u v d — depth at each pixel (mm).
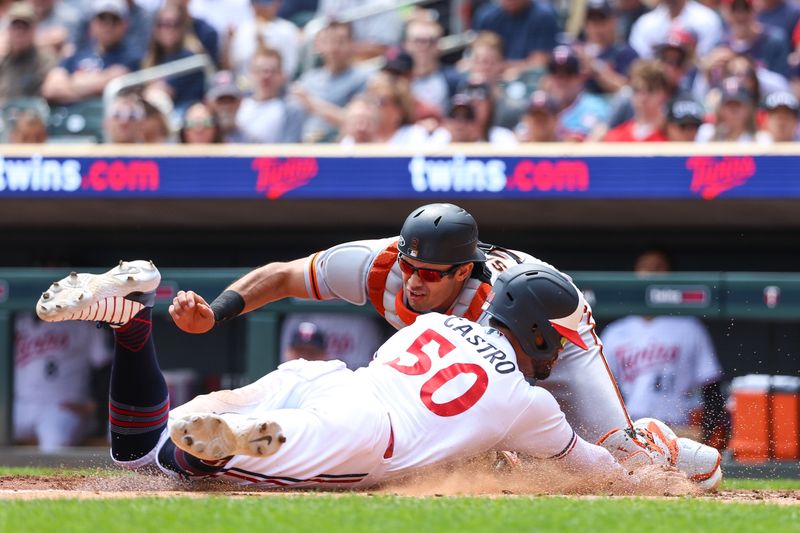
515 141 34719
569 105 35844
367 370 14617
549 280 14805
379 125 34406
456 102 33312
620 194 28844
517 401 14023
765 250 32469
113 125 34844
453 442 13906
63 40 42844
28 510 11219
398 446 13945
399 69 35656
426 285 15867
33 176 31172
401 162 29797
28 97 39594
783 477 26391
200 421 11742
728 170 28359
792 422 27484
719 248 32719
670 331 28172
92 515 10852
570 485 15008
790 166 28047
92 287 13812
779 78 36250
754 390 27766
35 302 28797
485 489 15062
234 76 41500
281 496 12883
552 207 30438
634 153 28766
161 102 38000
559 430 14391
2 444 28875
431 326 14680
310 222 33875
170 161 30688
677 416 28203
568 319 14875
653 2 38875
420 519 10781
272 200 30859
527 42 38906
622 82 36906
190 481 14352
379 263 16766
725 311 26875
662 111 32875
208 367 30969
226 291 17141
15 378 29078
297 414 13750
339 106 37875
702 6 37969
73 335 29625
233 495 13188
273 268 17469
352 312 27922
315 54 40062
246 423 12031
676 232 32875
